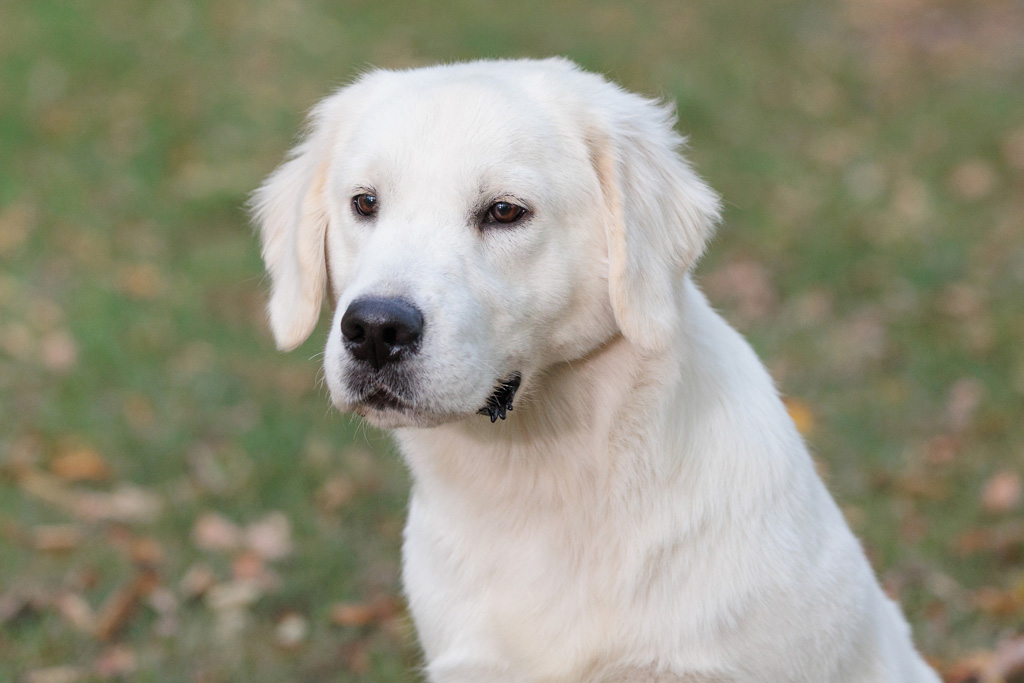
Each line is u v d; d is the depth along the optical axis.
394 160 4.17
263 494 7.61
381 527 7.32
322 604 6.62
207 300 10.35
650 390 4.25
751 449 4.38
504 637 4.39
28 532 7.16
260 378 9.09
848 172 13.11
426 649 4.73
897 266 10.72
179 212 11.91
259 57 16.06
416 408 3.89
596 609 4.30
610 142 4.27
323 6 18.52
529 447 4.32
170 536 7.19
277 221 4.95
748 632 4.22
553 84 4.38
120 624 6.41
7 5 17.09
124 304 10.08
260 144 13.37
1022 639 5.99
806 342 9.52
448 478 4.50
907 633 5.20
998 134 13.90
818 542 4.44
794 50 17.56
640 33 17.86
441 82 4.36
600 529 4.30
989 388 8.58
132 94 14.45
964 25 19.22
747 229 11.60
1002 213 11.95
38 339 9.52
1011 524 7.07
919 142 13.91
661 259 4.30
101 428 8.30
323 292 4.70
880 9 20.16
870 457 7.92
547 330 4.25
